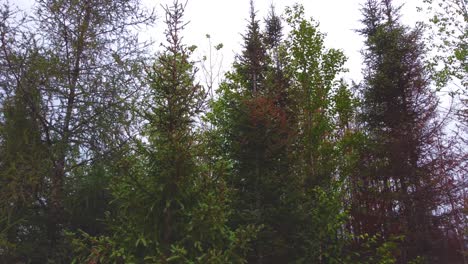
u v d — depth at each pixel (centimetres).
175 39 797
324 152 1728
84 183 1066
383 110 1789
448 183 1559
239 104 1048
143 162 774
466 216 1548
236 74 1725
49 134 1090
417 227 1501
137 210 727
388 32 2016
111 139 1086
